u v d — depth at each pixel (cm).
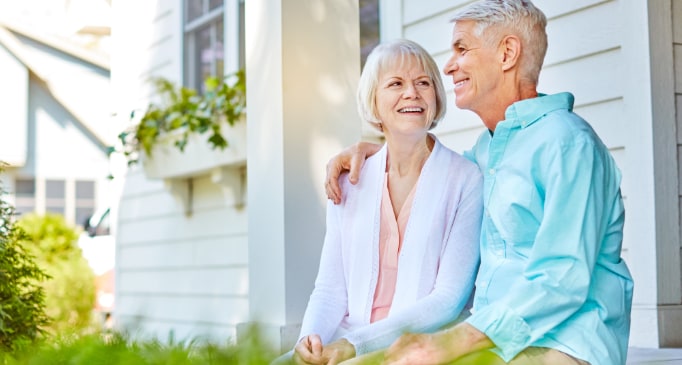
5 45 1866
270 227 400
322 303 261
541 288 205
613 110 421
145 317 215
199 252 797
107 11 1720
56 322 452
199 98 749
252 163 410
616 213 219
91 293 951
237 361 165
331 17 412
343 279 265
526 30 239
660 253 397
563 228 208
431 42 536
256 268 405
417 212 254
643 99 404
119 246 926
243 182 732
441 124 522
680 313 399
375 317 256
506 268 222
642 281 402
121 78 894
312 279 396
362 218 260
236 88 681
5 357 215
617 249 220
